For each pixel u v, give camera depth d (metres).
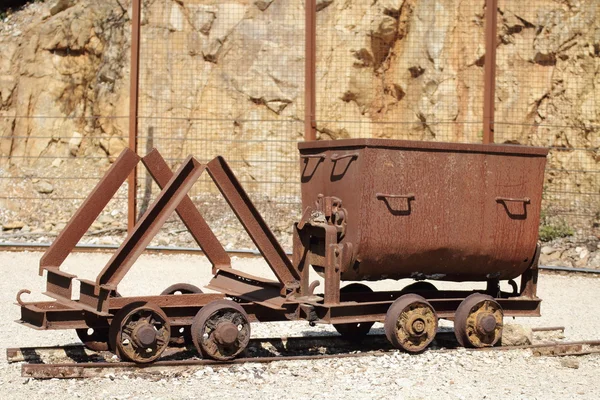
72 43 19.50
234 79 18.55
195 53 18.70
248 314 7.89
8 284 12.21
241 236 16.27
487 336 8.45
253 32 18.69
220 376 7.14
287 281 8.06
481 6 18.56
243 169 18.25
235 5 18.80
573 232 16.59
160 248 15.23
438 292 9.16
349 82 18.47
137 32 15.01
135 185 15.12
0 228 16.70
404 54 18.64
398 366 7.68
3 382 6.88
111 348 7.51
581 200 17.50
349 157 8.14
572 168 17.84
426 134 18.42
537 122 18.38
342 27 18.62
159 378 7.02
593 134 17.77
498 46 18.64
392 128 18.61
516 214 8.72
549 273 14.73
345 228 8.14
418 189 8.21
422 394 6.74
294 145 18.36
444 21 18.56
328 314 7.92
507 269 8.85
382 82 18.64
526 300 8.90
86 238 16.22
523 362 8.04
